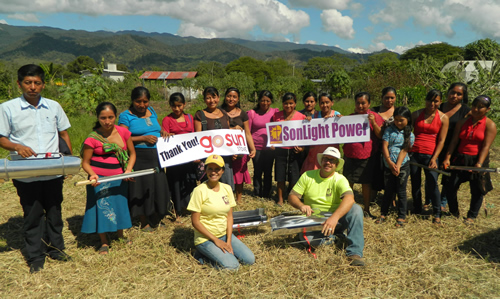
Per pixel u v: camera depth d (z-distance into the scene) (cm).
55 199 385
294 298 324
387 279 351
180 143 487
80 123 1252
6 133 353
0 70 2003
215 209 382
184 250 417
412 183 501
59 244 397
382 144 493
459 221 489
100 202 402
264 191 606
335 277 357
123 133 418
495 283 342
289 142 547
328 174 419
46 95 1788
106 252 411
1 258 396
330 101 528
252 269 372
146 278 358
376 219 499
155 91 3566
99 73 1794
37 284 349
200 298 327
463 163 479
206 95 517
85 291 335
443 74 1140
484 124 462
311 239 413
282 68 12556
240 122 546
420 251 408
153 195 466
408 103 1933
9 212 534
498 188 626
